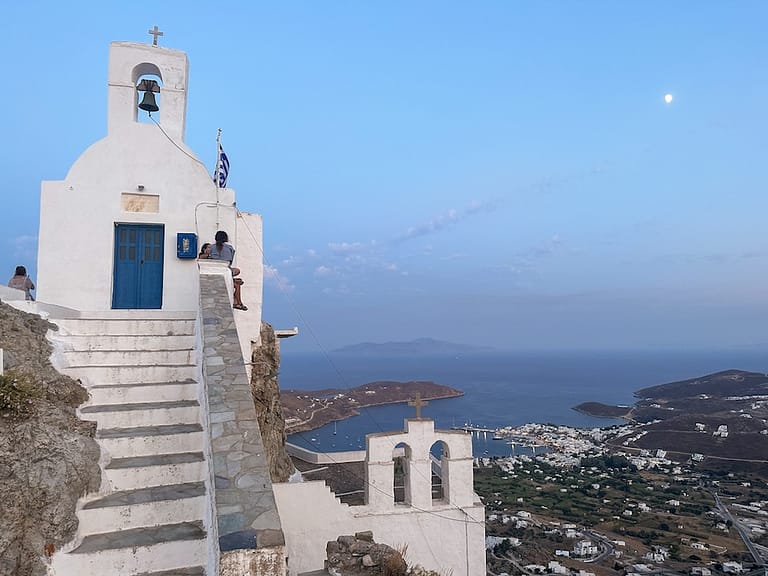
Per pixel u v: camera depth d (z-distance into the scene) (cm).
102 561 627
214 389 759
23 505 638
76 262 1445
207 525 676
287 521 1173
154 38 1564
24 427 713
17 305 1095
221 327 948
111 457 798
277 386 1825
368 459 1297
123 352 1043
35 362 890
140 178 1503
